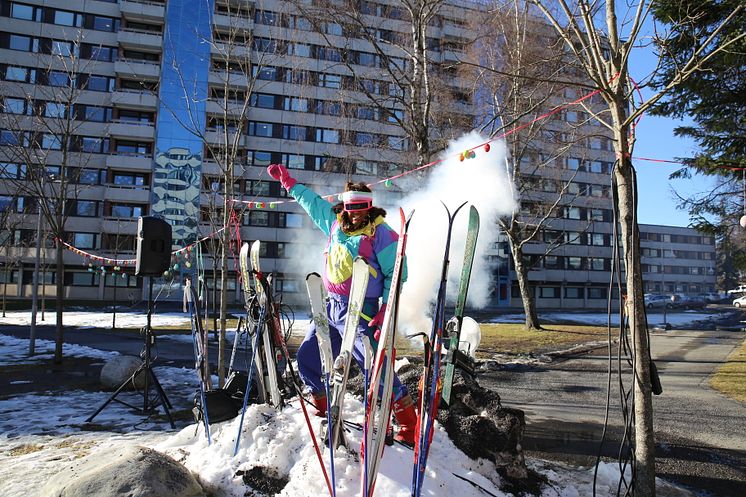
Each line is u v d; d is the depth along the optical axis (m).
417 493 2.39
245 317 4.55
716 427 5.73
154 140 35.78
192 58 20.00
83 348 12.05
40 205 10.09
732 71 9.02
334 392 2.69
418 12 11.84
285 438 3.24
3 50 33.38
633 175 3.42
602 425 5.82
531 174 16.27
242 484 2.98
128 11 36.28
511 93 12.91
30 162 10.08
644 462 3.23
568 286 44.47
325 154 18.72
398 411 3.14
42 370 9.10
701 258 64.31
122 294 35.62
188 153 34.81
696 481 4.12
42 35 35.00
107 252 34.88
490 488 3.01
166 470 2.82
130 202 35.75
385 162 14.25
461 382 3.88
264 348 3.77
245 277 3.96
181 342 13.81
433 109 13.50
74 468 3.00
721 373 9.27
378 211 3.08
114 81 36.19
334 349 3.28
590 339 14.77
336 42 15.16
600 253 44.09
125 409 6.16
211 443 3.52
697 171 10.26
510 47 12.33
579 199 24.16
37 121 11.43
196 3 20.73
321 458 2.69
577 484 3.62
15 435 4.95
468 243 2.85
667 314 30.25
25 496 3.21
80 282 35.41
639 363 3.30
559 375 9.21
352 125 14.45
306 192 3.53
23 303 31.95
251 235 36.62
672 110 10.30
